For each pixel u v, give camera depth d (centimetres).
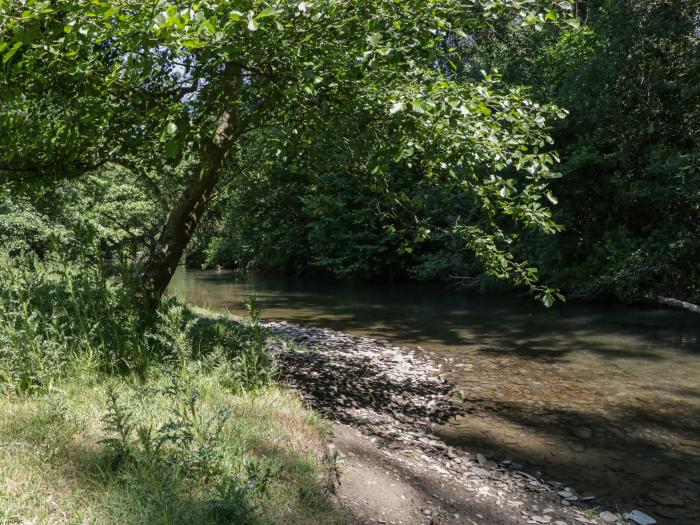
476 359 1011
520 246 1898
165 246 737
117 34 402
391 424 633
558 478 518
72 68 452
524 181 1697
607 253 1777
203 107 597
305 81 450
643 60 1708
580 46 1891
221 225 3712
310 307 1794
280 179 2072
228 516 292
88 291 546
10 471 305
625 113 1762
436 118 486
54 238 552
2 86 495
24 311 468
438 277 2797
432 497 429
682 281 1691
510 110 565
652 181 1672
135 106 570
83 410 413
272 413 483
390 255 2777
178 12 387
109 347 530
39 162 696
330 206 953
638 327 1330
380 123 575
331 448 455
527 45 1997
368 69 475
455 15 506
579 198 1814
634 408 721
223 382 545
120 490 302
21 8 384
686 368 927
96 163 774
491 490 477
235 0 367
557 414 701
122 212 1986
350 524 339
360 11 455
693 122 1689
